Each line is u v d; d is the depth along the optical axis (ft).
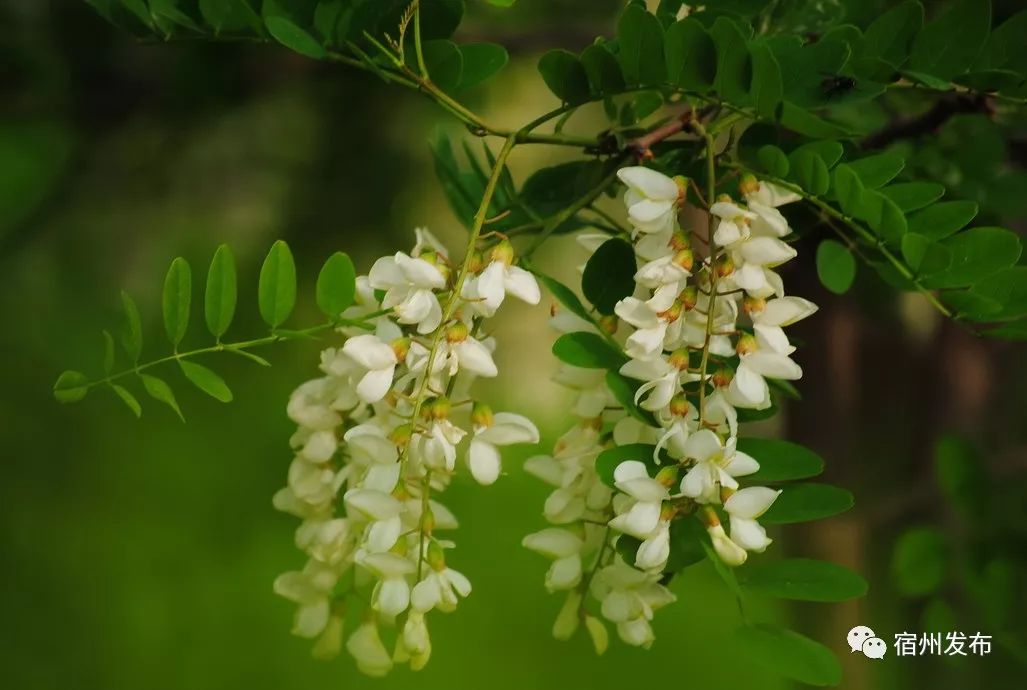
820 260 4.07
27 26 5.94
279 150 6.96
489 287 3.81
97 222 6.95
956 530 4.81
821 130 3.90
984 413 5.54
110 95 6.18
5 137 6.77
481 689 8.34
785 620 5.02
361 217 7.00
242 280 7.54
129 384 9.93
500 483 9.71
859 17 4.16
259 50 5.90
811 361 4.93
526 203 4.16
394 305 3.82
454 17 4.04
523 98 6.80
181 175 6.86
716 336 3.86
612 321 3.92
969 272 3.87
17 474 9.39
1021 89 4.00
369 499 3.79
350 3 4.07
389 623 3.93
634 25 3.92
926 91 4.21
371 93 6.66
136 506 9.79
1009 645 4.53
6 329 7.51
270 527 9.98
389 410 3.87
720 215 3.80
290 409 3.94
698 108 4.11
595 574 3.90
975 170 4.38
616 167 4.05
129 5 4.13
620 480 3.76
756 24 4.16
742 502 3.76
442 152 4.26
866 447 5.51
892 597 5.18
